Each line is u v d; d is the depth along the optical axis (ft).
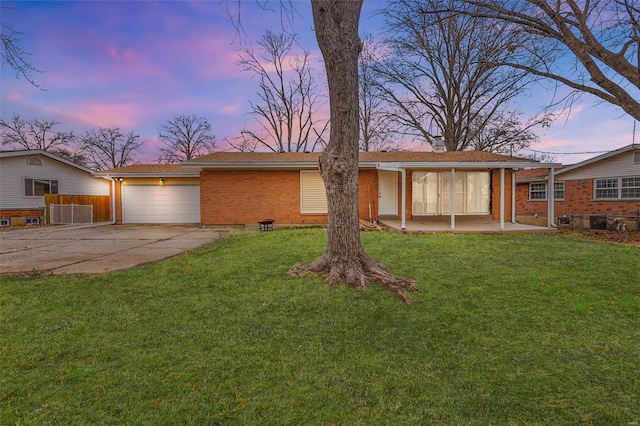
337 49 16.06
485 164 35.40
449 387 7.79
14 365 8.61
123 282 16.22
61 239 33.47
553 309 12.59
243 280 16.55
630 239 34.42
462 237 30.12
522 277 16.75
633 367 8.60
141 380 7.98
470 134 76.79
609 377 8.16
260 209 44.88
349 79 16.24
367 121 86.28
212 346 9.76
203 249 25.95
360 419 6.68
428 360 9.02
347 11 16.12
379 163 37.32
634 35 17.24
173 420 6.59
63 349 9.50
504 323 11.37
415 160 42.06
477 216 45.70
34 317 11.84
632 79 16.46
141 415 6.73
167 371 8.39
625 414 6.81
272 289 15.01
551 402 7.23
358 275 15.60
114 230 43.21
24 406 6.99
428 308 12.73
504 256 21.79
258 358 9.07
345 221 16.38
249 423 6.55
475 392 7.59
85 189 67.10
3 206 52.24
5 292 14.56
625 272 17.66
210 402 7.19
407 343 9.99
